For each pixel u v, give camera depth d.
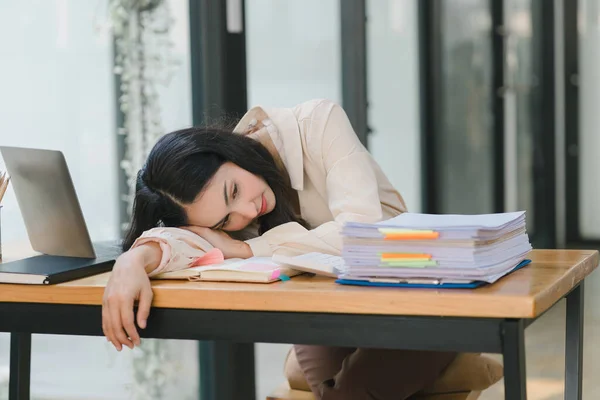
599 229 8.36
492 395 3.53
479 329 1.45
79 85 2.92
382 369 2.10
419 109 5.30
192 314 1.65
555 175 8.28
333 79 4.09
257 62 3.53
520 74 7.43
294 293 1.57
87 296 1.73
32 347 2.87
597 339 4.54
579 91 8.36
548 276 1.67
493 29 6.75
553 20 8.16
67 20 2.89
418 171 5.29
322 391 2.15
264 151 2.15
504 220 1.68
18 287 1.77
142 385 3.15
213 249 1.89
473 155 6.27
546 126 8.15
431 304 1.48
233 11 3.30
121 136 3.05
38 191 2.00
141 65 3.09
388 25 4.84
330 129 2.22
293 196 2.30
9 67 2.72
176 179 1.98
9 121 2.72
